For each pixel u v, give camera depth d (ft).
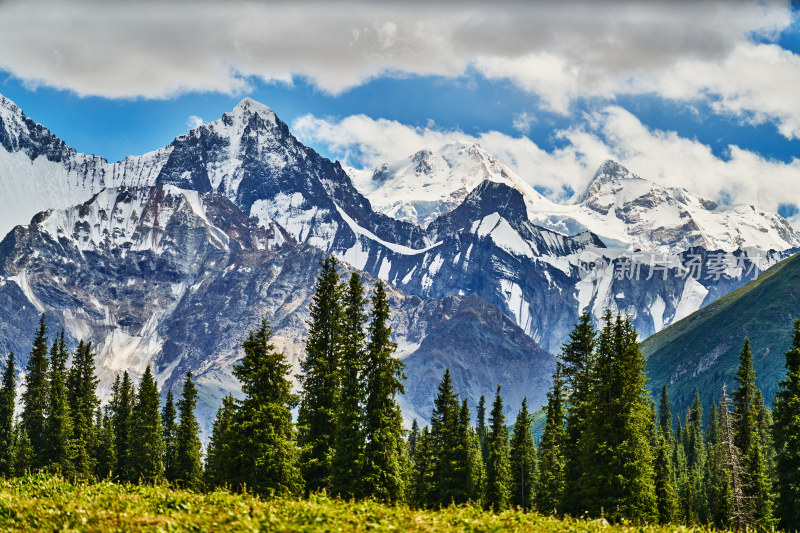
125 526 120.78
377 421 287.28
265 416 264.72
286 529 118.73
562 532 140.77
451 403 390.83
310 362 304.50
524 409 422.41
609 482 260.83
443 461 377.50
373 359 292.20
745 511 331.57
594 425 274.98
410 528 127.54
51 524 123.44
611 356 277.23
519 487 407.64
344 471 279.90
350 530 122.72
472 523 133.80
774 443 292.81
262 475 265.75
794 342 298.97
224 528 120.47
